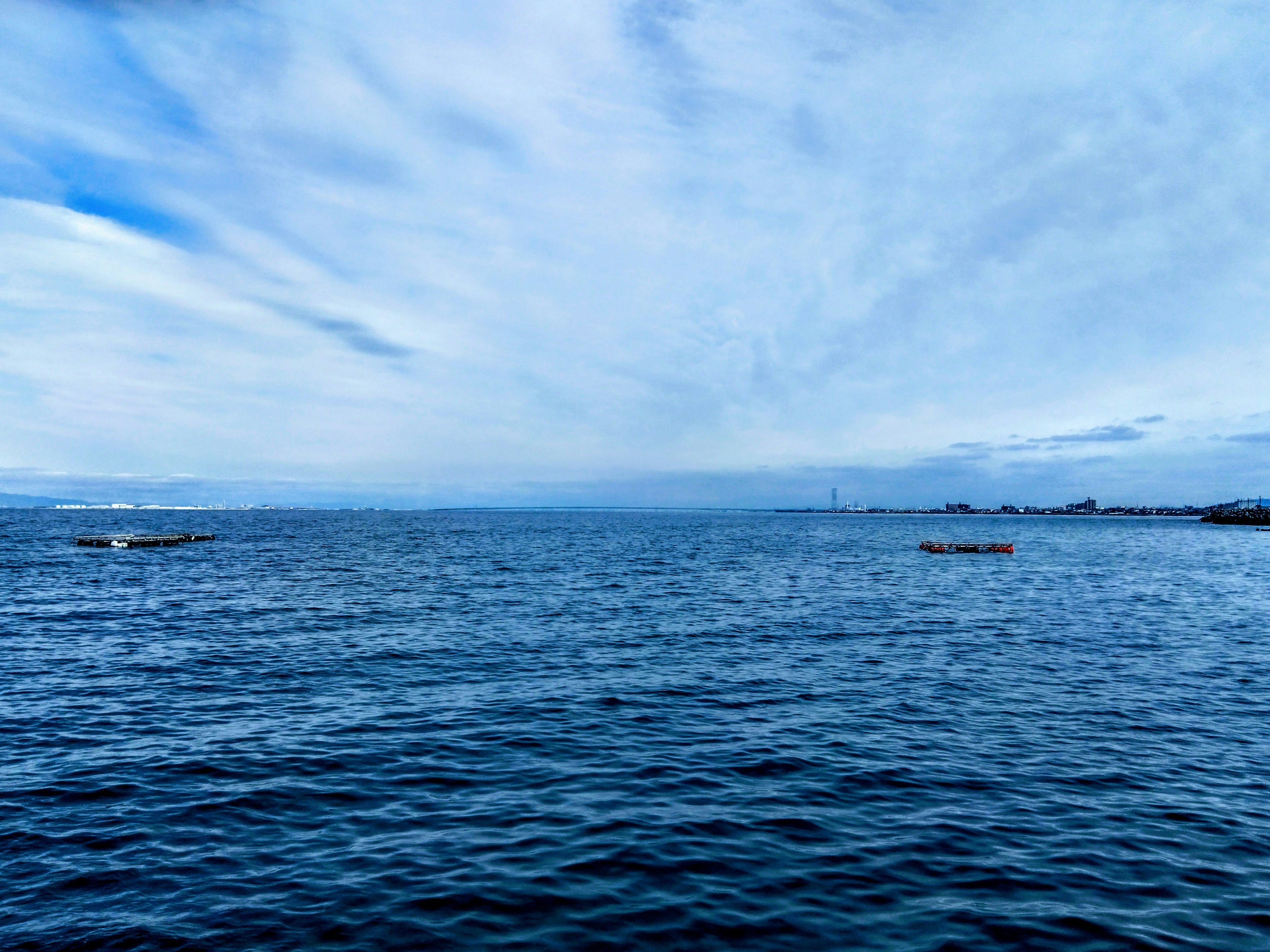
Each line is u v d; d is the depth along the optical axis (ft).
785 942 31.27
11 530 456.04
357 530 527.40
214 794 47.03
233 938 31.22
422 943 30.91
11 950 30.14
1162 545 402.72
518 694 72.43
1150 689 76.43
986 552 317.42
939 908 34.24
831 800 46.88
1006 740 59.41
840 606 139.13
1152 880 37.11
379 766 52.21
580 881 36.22
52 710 65.67
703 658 90.17
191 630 107.14
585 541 391.04
